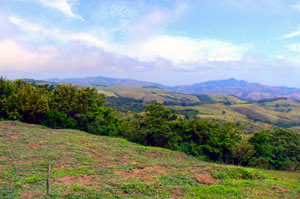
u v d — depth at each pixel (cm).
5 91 3969
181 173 1348
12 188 976
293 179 1805
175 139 3641
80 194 935
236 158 3694
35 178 1125
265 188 1137
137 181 1150
